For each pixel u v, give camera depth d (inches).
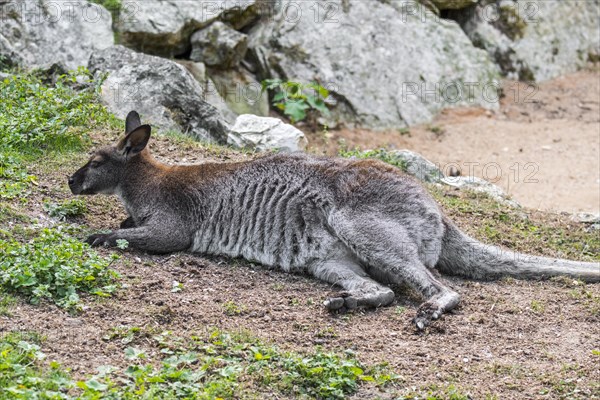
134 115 546.9
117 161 510.9
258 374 364.5
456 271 497.7
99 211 534.9
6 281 405.1
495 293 472.7
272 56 912.9
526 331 430.3
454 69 981.2
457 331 422.9
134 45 852.0
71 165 571.5
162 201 499.5
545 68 1066.1
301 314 428.1
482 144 904.3
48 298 404.8
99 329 387.5
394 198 469.7
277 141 707.4
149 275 451.5
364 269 470.6
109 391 332.2
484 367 390.9
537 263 494.0
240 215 486.3
